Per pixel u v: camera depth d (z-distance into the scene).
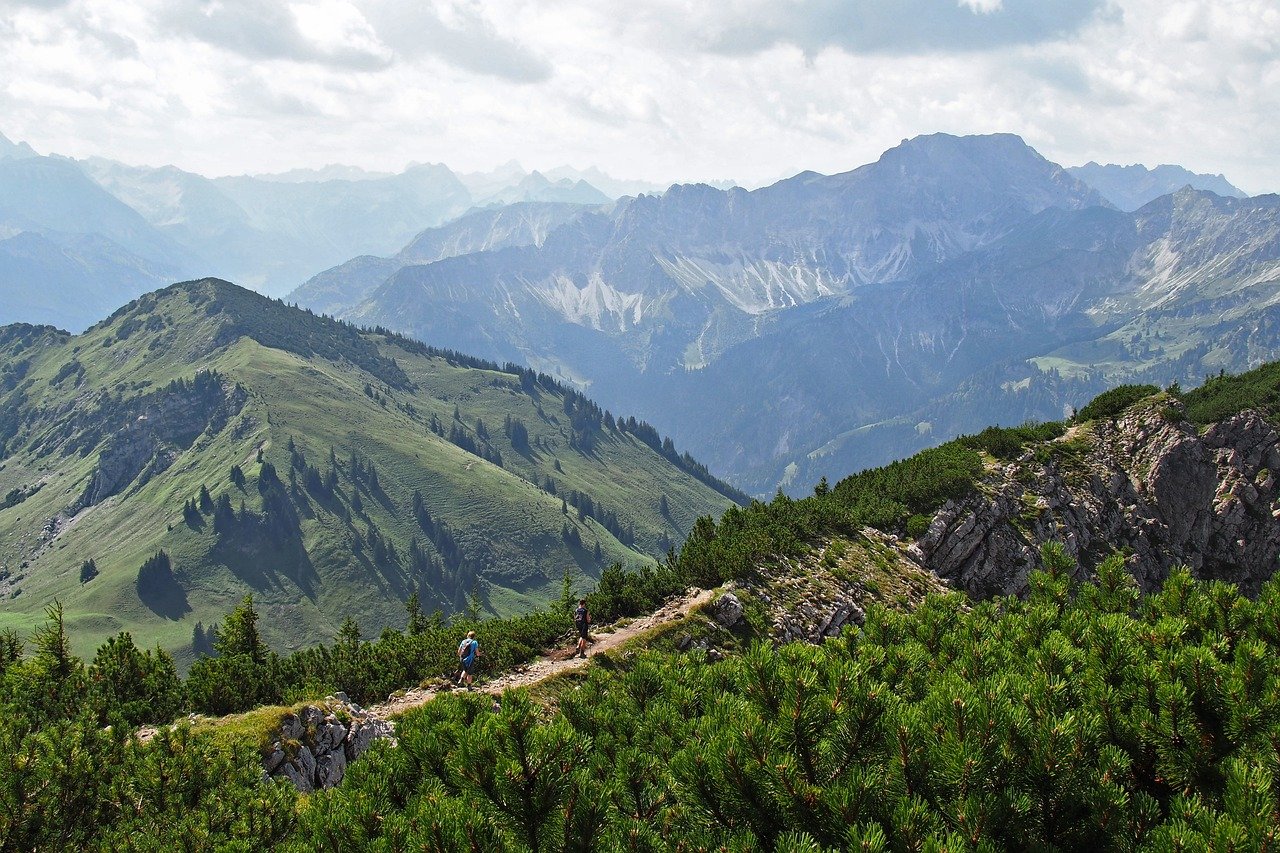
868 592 59.38
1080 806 13.13
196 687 35.38
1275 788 12.80
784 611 52.44
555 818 13.23
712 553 55.47
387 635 47.44
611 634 46.47
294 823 20.09
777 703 15.49
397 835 13.90
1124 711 15.34
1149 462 81.88
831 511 68.69
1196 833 11.66
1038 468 79.06
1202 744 14.22
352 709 34.16
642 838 13.08
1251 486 80.12
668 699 18.97
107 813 20.08
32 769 19.50
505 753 13.67
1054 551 26.47
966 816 12.45
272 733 29.97
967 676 17.91
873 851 11.91
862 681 14.89
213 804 20.20
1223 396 89.50
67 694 29.89
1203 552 78.38
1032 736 13.45
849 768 13.88
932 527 69.75
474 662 40.25
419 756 16.73
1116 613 20.06
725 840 13.30
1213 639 18.06
